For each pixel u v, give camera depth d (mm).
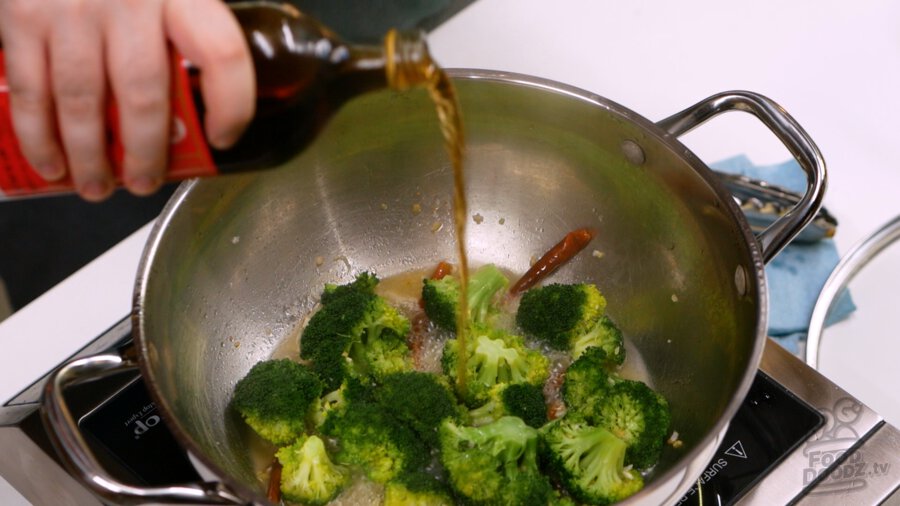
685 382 591
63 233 885
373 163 638
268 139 477
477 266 679
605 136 587
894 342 628
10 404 564
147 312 505
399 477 545
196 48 417
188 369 563
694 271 587
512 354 602
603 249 646
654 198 592
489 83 583
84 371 475
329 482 554
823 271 652
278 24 455
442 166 651
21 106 429
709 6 786
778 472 535
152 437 545
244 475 568
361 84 467
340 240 662
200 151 459
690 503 531
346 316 604
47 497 551
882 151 705
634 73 745
